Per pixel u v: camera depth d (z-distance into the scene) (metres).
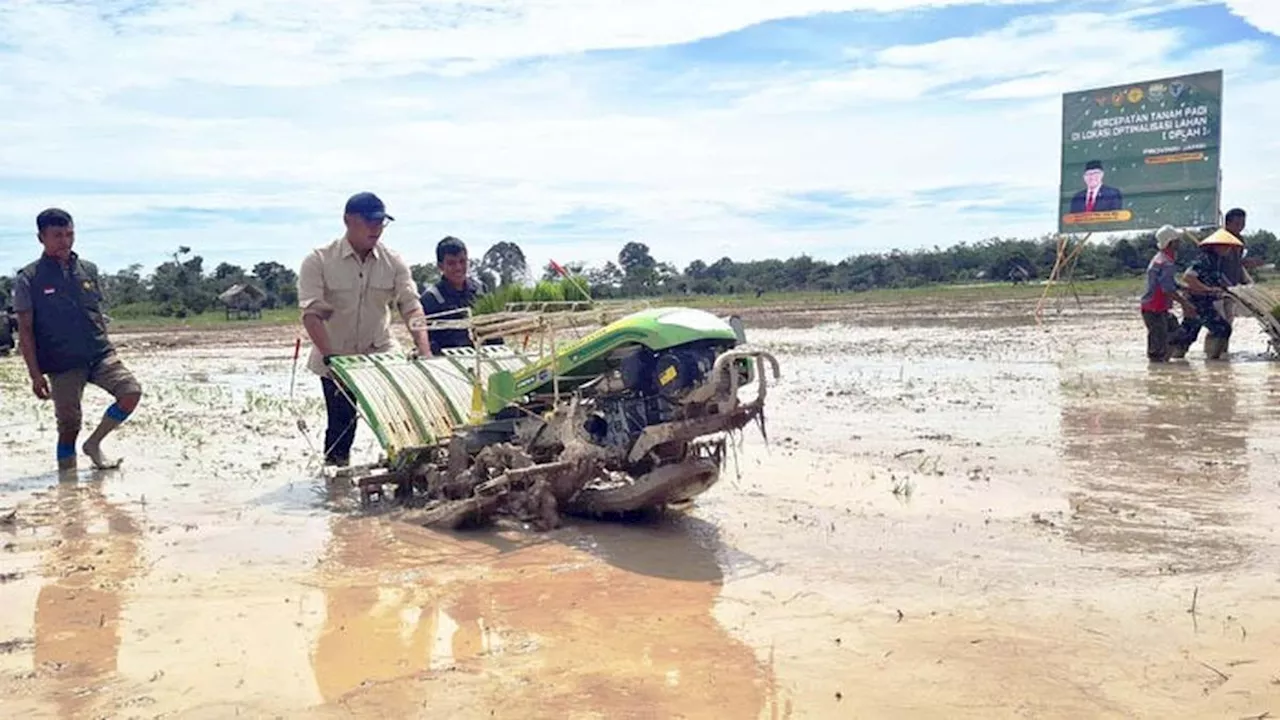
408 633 4.80
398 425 7.92
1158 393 12.35
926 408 11.60
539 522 6.79
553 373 7.03
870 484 7.70
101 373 9.38
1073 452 8.73
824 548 6.05
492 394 7.49
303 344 29.81
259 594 5.45
